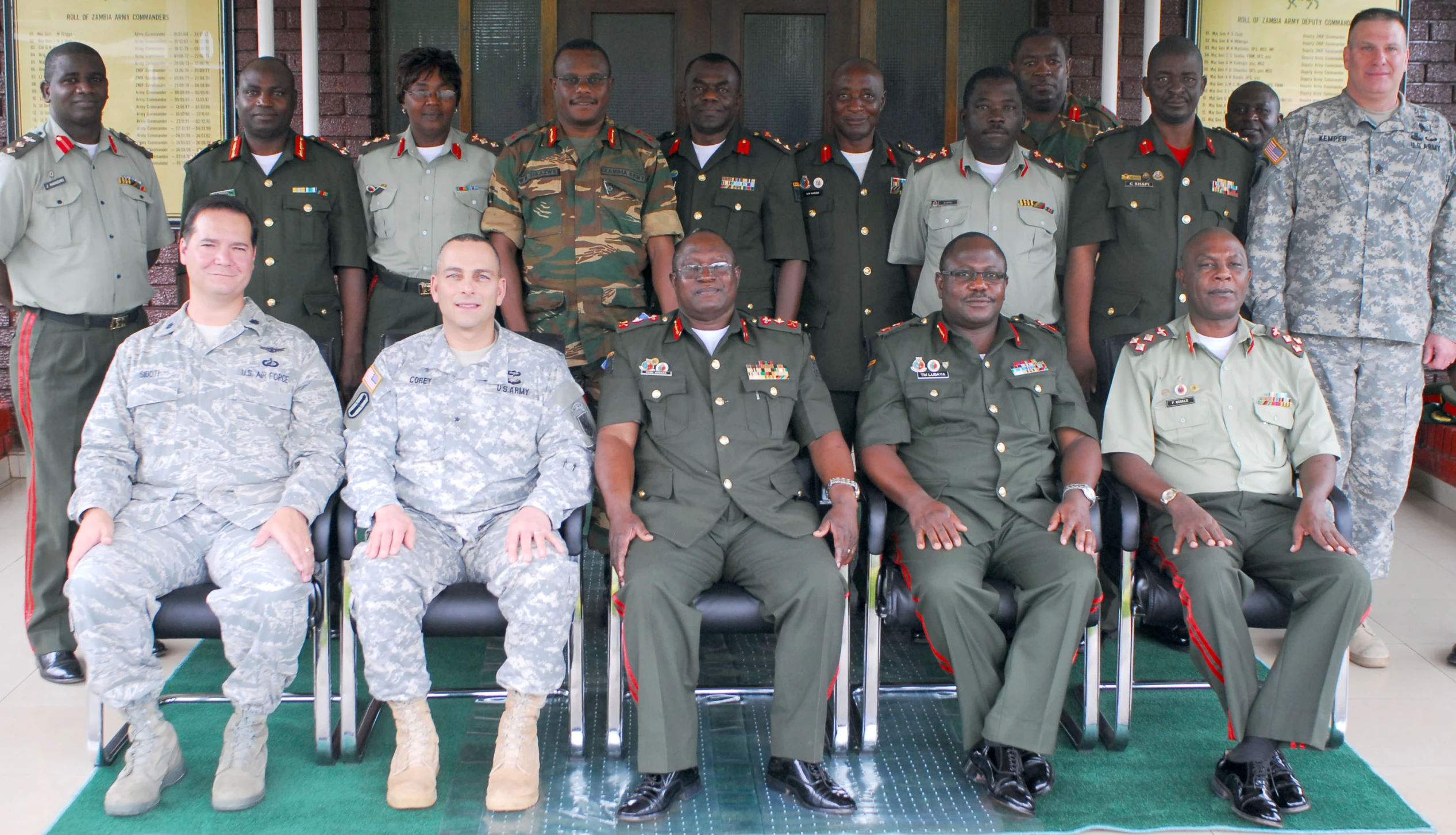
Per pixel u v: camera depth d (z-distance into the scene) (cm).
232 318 280
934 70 502
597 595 388
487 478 271
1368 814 245
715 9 493
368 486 258
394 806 245
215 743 274
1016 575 265
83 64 312
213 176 350
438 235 359
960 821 242
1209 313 290
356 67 485
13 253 311
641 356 285
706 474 273
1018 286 344
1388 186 322
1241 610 256
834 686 272
